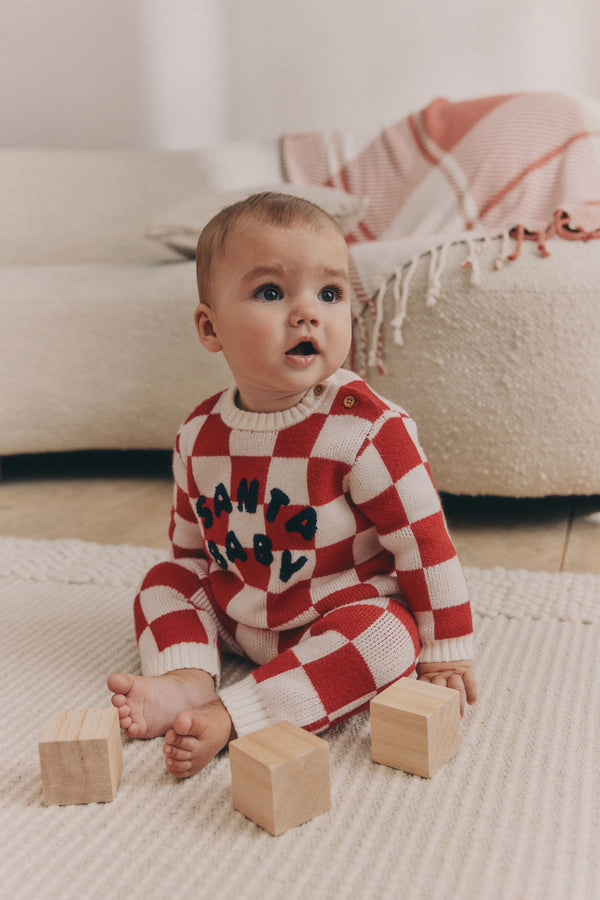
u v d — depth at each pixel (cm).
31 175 204
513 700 71
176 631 72
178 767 59
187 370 151
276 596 72
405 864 50
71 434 159
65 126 238
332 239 64
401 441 69
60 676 78
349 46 217
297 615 71
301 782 54
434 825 54
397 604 70
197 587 79
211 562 82
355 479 68
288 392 68
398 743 61
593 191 165
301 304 62
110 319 152
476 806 56
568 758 62
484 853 51
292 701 63
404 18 211
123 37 229
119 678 63
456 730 63
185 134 234
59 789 58
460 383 119
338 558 71
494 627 87
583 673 76
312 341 63
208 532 75
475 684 67
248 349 64
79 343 154
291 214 63
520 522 130
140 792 59
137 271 158
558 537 122
